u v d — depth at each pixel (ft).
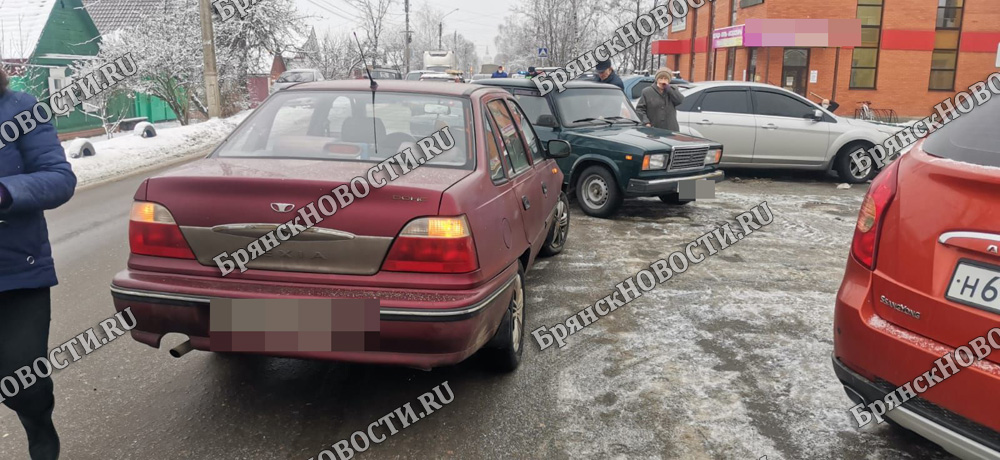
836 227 25.30
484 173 11.42
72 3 78.69
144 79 67.92
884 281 8.61
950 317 7.83
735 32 81.61
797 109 35.96
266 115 13.03
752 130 35.37
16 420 10.76
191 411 11.10
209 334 9.86
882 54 82.58
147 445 10.06
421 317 9.46
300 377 12.41
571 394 11.86
